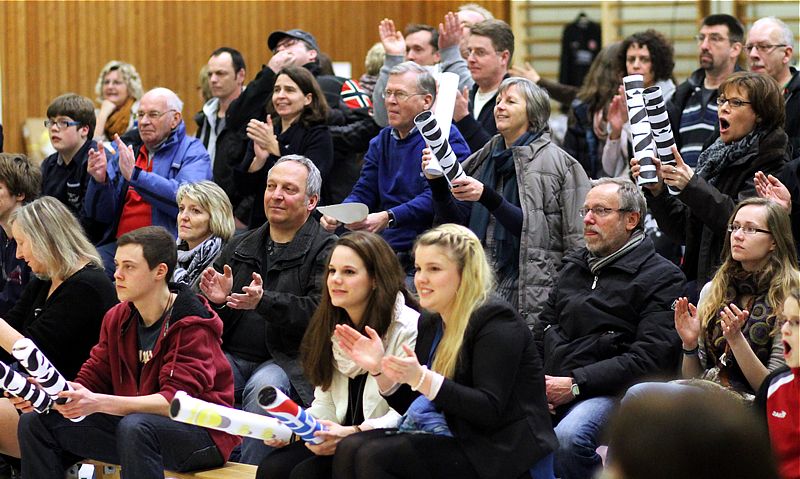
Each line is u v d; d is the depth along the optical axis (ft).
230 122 43.68
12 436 30.73
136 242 27.73
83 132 44.73
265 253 33.63
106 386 29.19
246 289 29.32
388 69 43.32
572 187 34.60
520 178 34.40
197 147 44.19
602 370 28.73
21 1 68.33
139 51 69.31
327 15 69.15
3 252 38.75
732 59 39.73
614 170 41.39
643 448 8.34
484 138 38.45
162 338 27.71
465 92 38.86
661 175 30.68
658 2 68.13
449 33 43.98
